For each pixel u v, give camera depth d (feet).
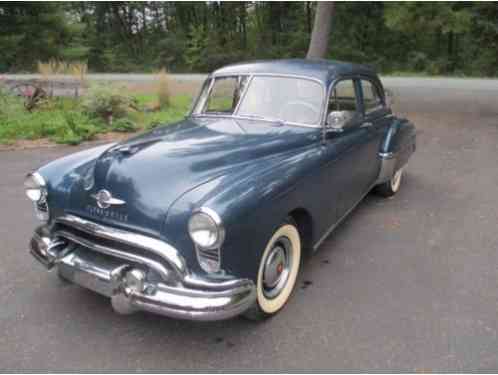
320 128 11.99
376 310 10.48
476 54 97.76
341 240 14.32
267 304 9.93
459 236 14.53
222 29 153.48
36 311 10.44
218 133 11.59
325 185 11.50
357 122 13.76
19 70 90.38
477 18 47.42
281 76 12.90
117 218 9.03
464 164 23.13
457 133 30.83
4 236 14.38
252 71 13.34
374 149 15.43
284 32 145.59
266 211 8.98
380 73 99.71
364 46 120.67
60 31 99.14
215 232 7.91
